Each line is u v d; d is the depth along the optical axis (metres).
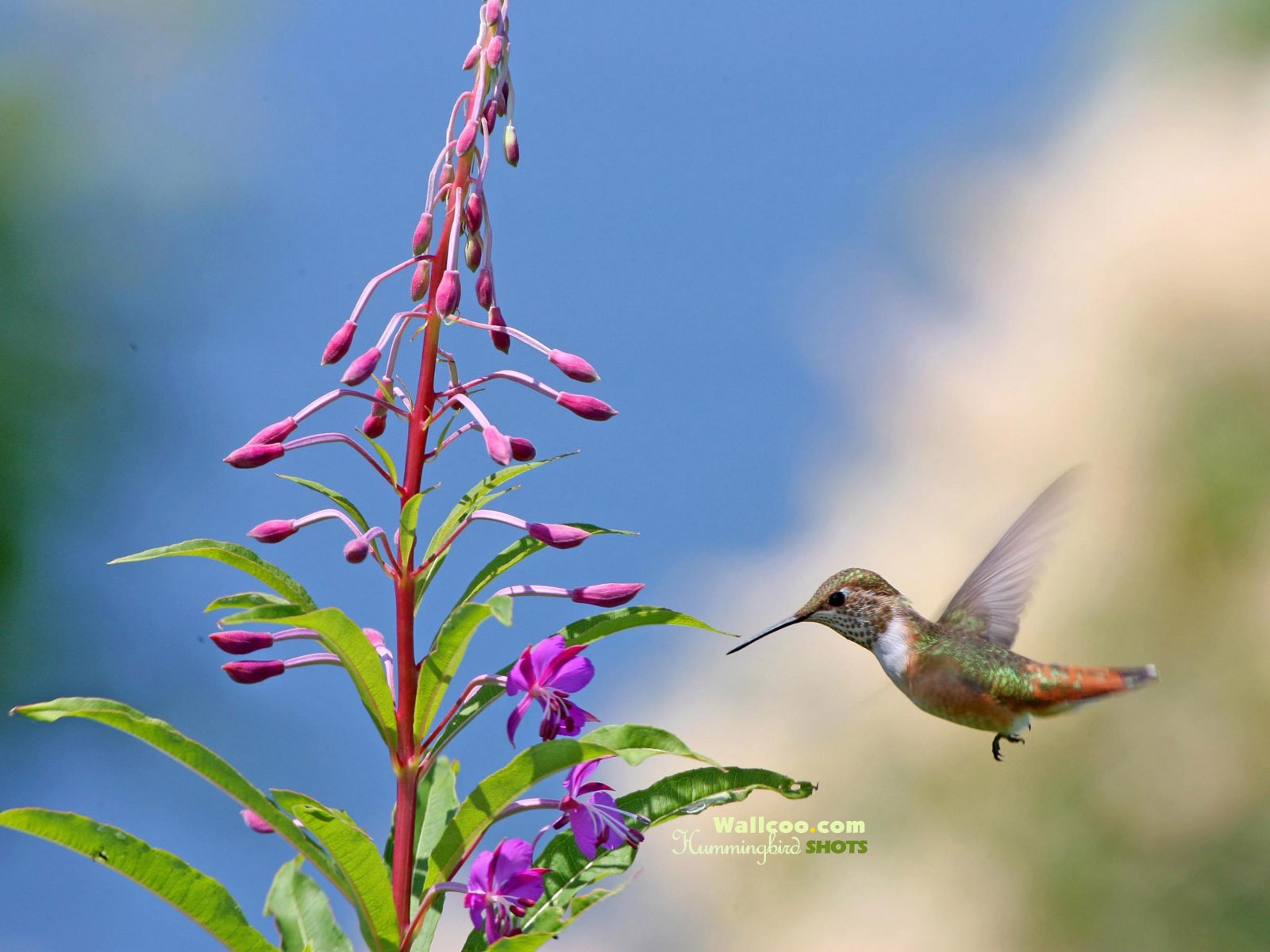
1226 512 13.56
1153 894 12.39
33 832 3.75
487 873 4.27
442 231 4.50
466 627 4.08
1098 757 12.93
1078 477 6.57
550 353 4.42
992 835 12.90
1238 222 15.06
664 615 4.35
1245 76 16.45
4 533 13.62
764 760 13.80
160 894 3.85
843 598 6.30
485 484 4.36
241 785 3.88
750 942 12.77
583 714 4.37
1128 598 13.58
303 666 4.38
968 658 6.15
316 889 4.90
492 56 4.51
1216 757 12.67
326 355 4.36
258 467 4.20
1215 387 14.26
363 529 4.32
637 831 4.45
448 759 4.90
